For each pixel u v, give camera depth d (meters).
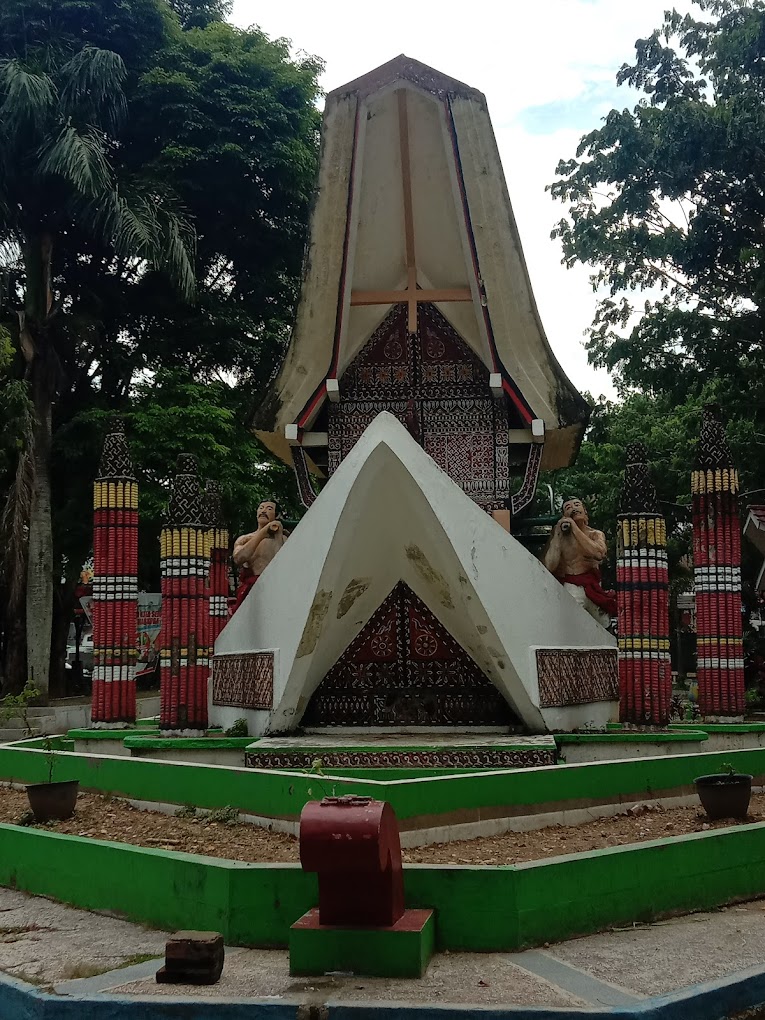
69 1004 4.91
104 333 28.59
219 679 13.25
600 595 13.00
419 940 5.17
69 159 23.08
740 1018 5.01
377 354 14.45
